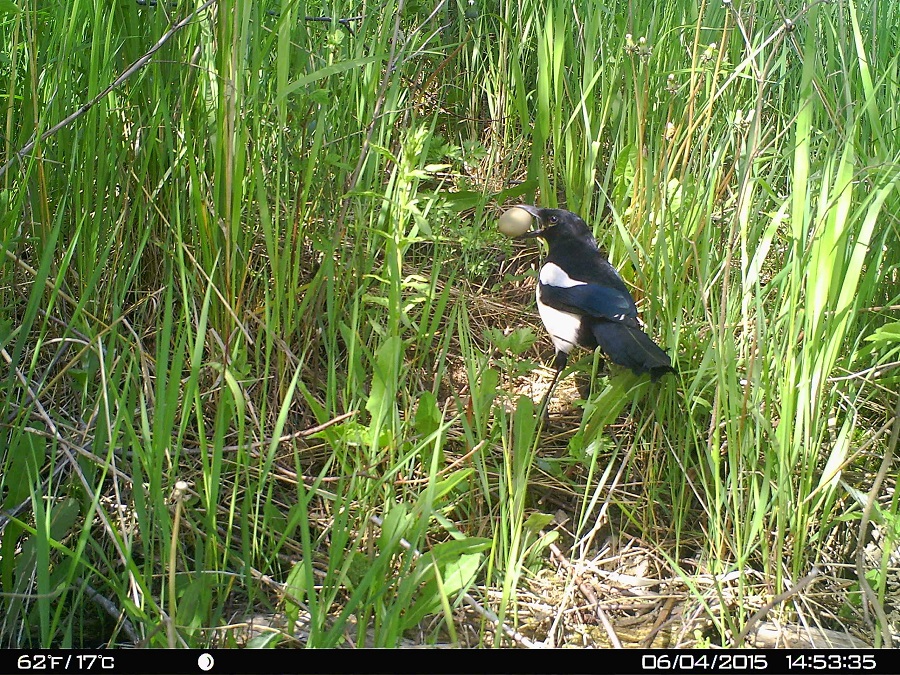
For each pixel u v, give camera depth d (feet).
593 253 13.07
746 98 14.74
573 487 11.63
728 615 9.61
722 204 13.33
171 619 7.70
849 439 10.14
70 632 8.13
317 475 10.84
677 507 10.76
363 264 12.42
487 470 11.17
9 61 10.53
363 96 13.08
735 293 11.68
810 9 10.92
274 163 12.50
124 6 11.19
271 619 9.15
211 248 11.10
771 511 10.26
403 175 10.62
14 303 11.30
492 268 15.05
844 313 9.42
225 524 10.03
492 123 16.61
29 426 9.74
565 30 15.37
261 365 11.80
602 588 10.27
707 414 11.73
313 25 13.79
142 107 11.58
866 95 11.05
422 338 11.14
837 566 10.46
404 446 10.50
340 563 9.22
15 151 10.79
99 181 10.60
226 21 10.07
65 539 9.52
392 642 7.99
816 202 11.38
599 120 15.06
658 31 14.98
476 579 9.95
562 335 12.73
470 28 16.12
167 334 8.23
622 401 11.48
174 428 10.95
